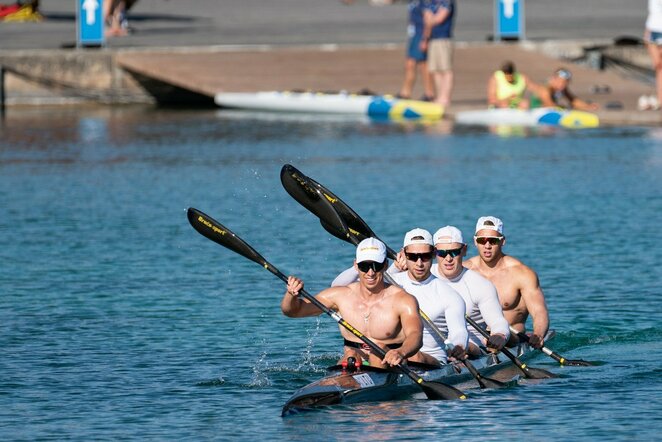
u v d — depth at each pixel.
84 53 111.19
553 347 37.66
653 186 64.44
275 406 31.95
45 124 96.62
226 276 47.56
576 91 104.44
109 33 124.38
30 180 69.00
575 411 31.12
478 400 32.22
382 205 60.34
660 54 89.94
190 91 114.44
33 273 47.78
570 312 41.28
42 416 31.14
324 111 102.56
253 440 29.23
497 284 37.56
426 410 31.34
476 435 29.28
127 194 64.62
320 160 75.56
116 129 93.12
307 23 138.62
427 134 88.00
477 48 114.62
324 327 40.41
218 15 146.62
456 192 63.81
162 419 30.89
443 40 97.50
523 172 69.81
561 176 68.19
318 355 36.91
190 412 31.45
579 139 83.38
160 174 70.81
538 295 37.25
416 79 109.69
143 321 40.81
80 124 96.56
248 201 62.66
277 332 39.66
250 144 83.50
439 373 33.69
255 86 105.88
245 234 55.09
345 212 39.69
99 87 112.31
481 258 38.00
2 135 89.56
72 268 48.59
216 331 39.62
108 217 58.72
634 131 86.88
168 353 37.03
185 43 118.56
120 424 30.52
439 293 34.53
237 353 37.09
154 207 61.12
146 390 33.38
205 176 70.00
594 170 69.88
